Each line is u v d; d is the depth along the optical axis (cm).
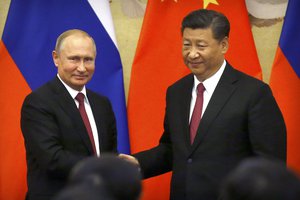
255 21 982
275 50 980
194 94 757
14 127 929
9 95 929
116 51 943
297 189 304
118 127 932
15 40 933
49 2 943
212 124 722
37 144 729
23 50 934
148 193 954
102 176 316
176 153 746
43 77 934
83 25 942
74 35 764
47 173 738
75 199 296
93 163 321
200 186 720
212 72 741
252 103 718
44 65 937
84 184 307
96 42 941
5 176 930
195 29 723
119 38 995
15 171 931
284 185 304
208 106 729
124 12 993
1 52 929
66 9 944
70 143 745
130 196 319
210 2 941
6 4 997
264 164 310
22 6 938
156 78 941
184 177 731
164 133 807
